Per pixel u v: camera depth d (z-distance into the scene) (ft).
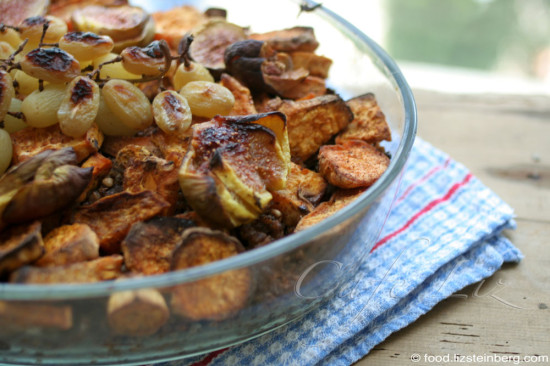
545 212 1.23
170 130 0.97
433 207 1.18
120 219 0.91
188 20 1.29
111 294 0.76
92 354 0.86
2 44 1.06
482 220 1.15
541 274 1.10
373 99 1.14
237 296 0.82
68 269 0.83
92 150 0.98
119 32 1.16
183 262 0.85
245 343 0.96
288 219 0.98
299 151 1.08
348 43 1.24
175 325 0.84
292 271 0.85
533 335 1.01
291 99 1.18
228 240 0.85
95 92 0.97
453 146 1.38
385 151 1.12
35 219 0.87
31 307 0.75
